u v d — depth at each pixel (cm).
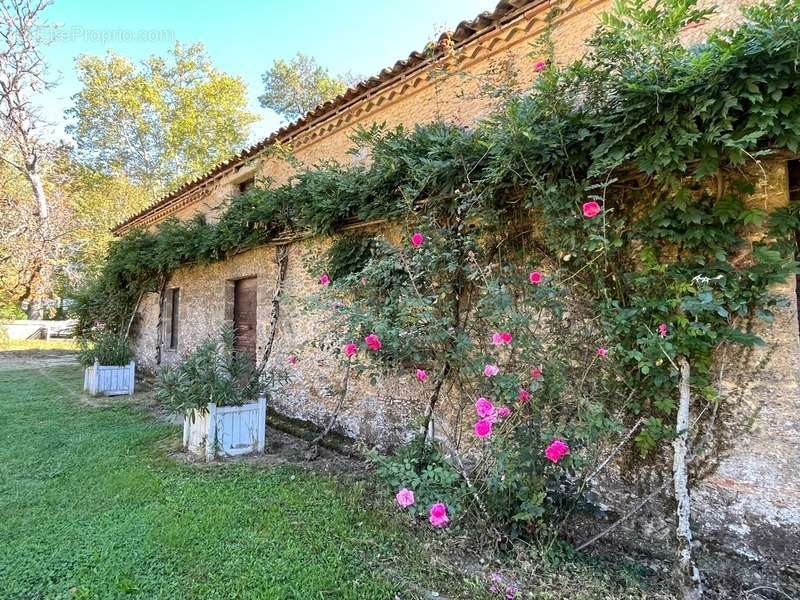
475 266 293
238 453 408
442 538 246
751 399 222
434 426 343
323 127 566
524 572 213
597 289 262
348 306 330
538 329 277
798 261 210
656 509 246
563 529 252
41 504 289
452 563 225
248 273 638
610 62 224
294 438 469
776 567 210
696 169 212
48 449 411
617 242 242
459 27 394
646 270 239
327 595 198
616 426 226
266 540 246
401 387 394
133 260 885
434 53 415
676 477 213
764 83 188
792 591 201
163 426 506
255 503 296
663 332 217
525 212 303
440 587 207
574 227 267
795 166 216
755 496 218
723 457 228
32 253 1385
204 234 667
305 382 512
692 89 201
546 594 197
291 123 598
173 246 750
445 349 308
